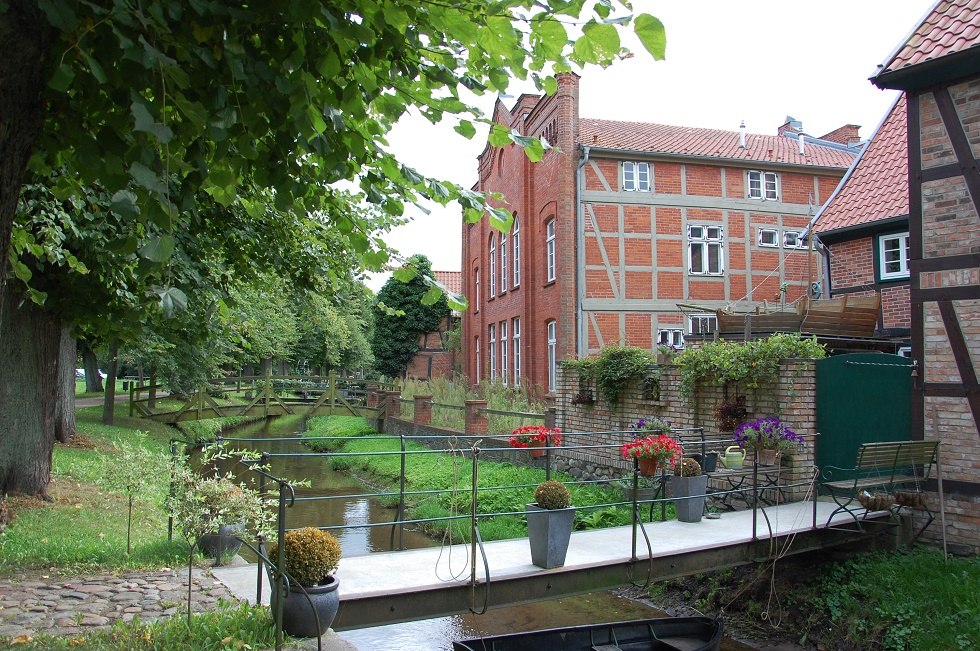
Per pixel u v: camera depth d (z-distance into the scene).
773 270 23.62
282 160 3.48
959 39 8.62
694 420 11.74
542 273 23.86
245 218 8.47
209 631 4.84
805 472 9.88
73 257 6.56
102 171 2.92
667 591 9.62
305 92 3.02
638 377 13.18
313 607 4.54
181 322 7.98
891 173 16.48
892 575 8.00
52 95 3.03
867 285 16.16
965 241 8.70
